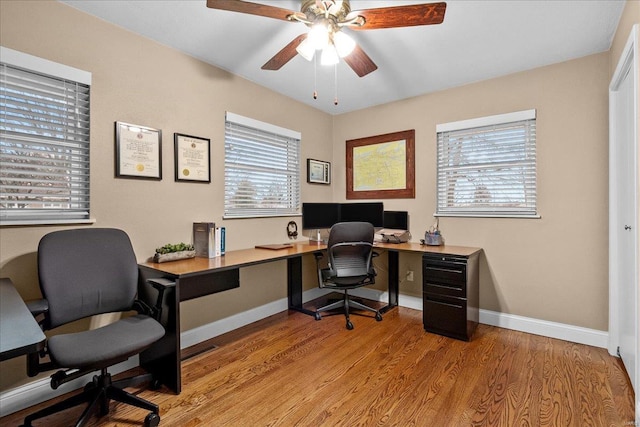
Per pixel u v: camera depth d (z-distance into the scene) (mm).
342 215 3719
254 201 3086
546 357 2240
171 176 2389
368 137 3754
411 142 3408
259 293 3068
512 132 2832
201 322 2557
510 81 2791
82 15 1919
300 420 1585
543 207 2650
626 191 2016
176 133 2408
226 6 1545
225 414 1638
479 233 2971
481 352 2328
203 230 2424
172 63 2385
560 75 2564
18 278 1712
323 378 1979
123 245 1903
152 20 2027
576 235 2512
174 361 1817
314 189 3797
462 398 1759
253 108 3004
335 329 2803
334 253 2904
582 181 2482
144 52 2221
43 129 1807
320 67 2709
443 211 3234
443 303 2646
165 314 1883
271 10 1601
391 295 3439
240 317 2869
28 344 871
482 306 2947
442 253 2650
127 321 1755
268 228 3184
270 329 2811
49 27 1789
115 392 1623
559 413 1622
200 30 2148
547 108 2623
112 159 2064
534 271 2695
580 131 2484
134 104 2170
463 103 3051
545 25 2051
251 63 2645
